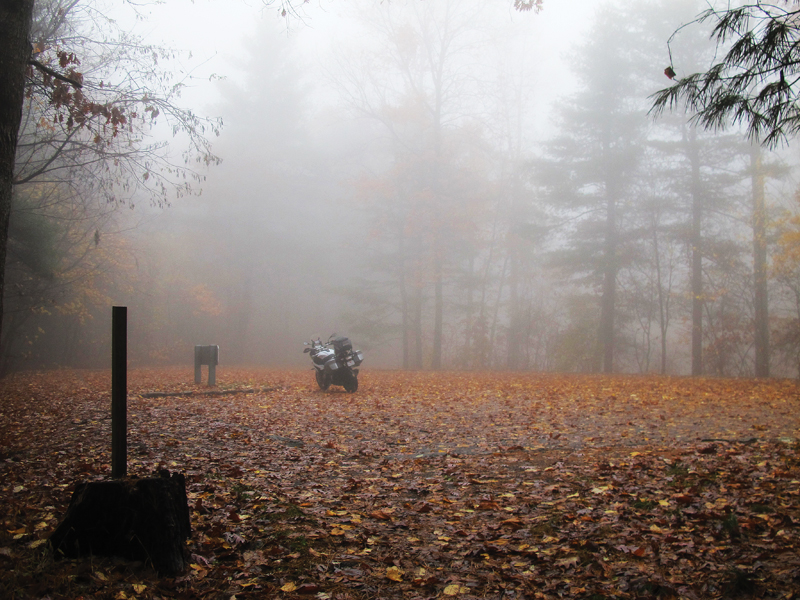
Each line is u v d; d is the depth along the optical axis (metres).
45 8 12.27
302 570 3.41
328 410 10.72
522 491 5.07
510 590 3.20
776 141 4.18
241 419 9.50
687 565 3.46
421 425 8.87
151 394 13.17
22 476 5.46
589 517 4.28
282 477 5.62
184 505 3.64
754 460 5.90
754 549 3.65
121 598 2.88
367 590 3.19
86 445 7.10
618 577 3.34
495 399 12.55
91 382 17.64
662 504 4.52
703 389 14.73
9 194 5.49
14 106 5.58
